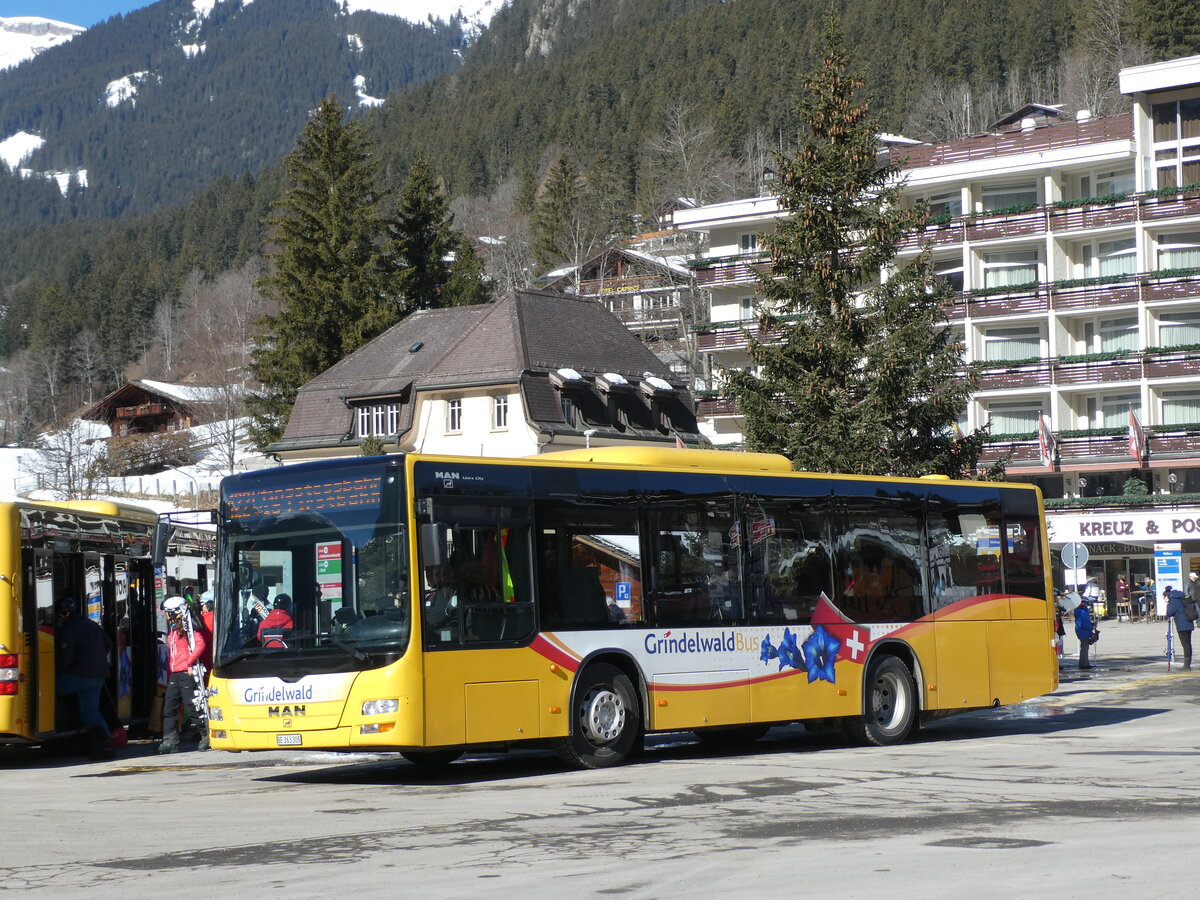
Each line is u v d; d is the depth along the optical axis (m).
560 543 16.52
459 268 84.31
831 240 31.92
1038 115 96.06
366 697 15.08
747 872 9.62
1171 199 66.88
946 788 14.06
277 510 16.03
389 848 11.02
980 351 71.06
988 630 21.11
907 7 161.38
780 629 18.50
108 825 12.81
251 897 9.12
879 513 19.98
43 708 19.50
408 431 72.94
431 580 15.34
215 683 16.02
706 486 18.06
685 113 139.12
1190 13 109.75
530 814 12.73
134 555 23.47
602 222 132.88
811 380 30.92
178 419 137.62
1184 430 66.31
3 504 19.14
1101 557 70.88
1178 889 8.78
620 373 75.75
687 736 22.03
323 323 75.94
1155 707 24.83
